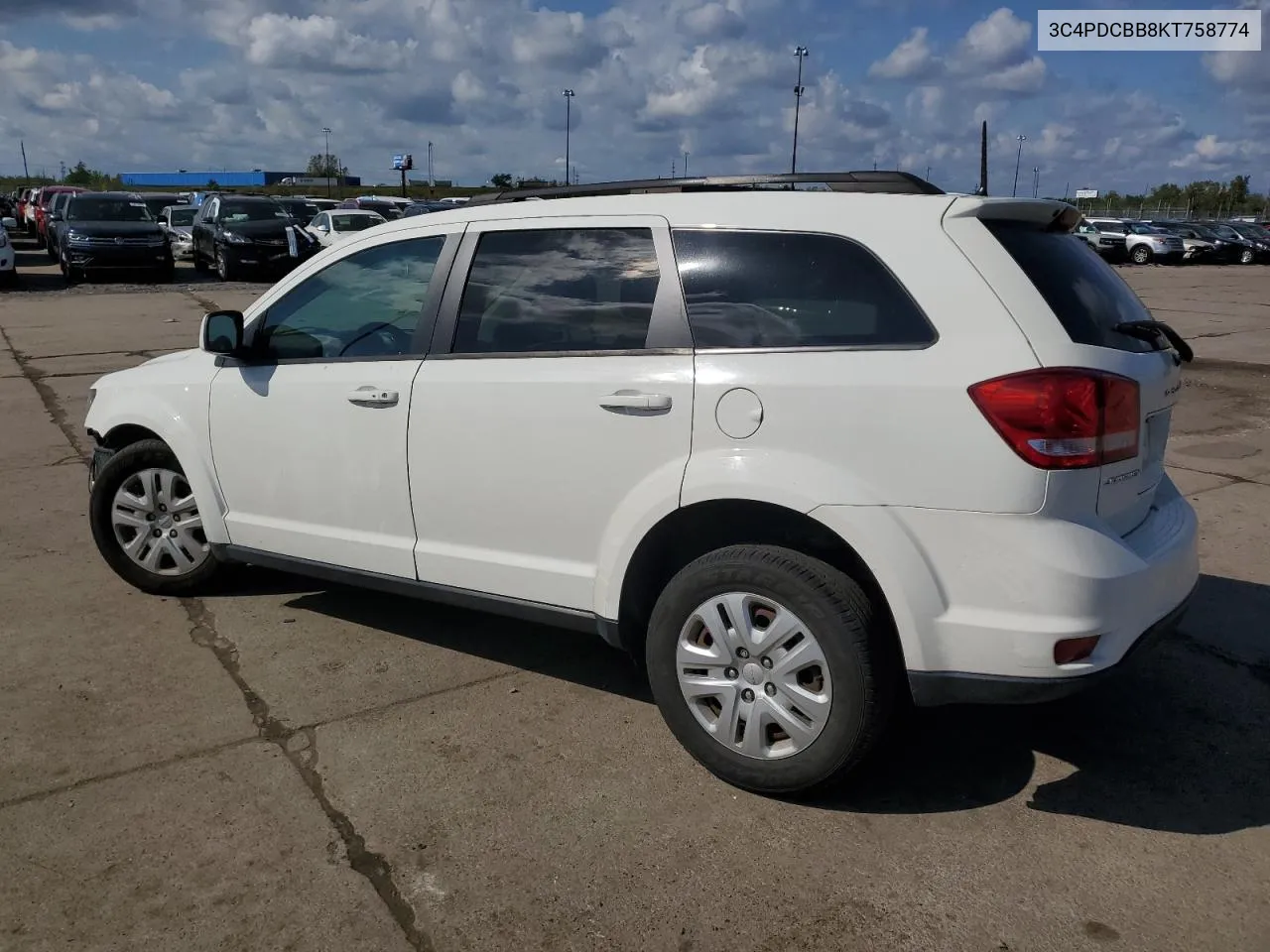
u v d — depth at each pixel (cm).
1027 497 275
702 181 354
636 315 335
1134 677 407
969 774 336
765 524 327
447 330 378
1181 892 277
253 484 434
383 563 398
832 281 307
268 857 291
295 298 427
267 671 410
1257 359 1309
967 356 283
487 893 276
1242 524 605
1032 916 268
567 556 352
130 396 472
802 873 285
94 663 416
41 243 3309
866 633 294
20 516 623
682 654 324
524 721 371
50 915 267
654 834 302
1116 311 321
